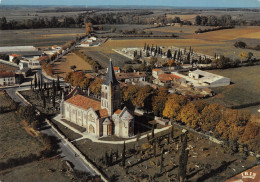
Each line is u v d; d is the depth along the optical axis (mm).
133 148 119438
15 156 111375
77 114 142000
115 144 123000
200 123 133750
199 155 114750
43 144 121938
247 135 116188
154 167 105688
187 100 152000
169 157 112875
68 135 131125
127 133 128625
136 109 164750
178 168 95625
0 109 157125
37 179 97250
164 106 147625
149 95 157000
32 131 135500
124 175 100500
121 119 127125
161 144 123438
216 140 126250
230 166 106750
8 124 142125
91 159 110938
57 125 142125
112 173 101625
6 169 102875
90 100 140500
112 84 123625
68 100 147750
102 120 128625
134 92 162375
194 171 103500
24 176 98938
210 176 100062
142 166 106312
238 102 181500
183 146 97188
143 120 150125
